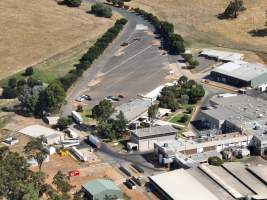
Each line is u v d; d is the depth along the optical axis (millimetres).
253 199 176750
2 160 181875
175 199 177875
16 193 165375
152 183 191000
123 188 191375
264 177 188625
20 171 173750
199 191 181875
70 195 182375
